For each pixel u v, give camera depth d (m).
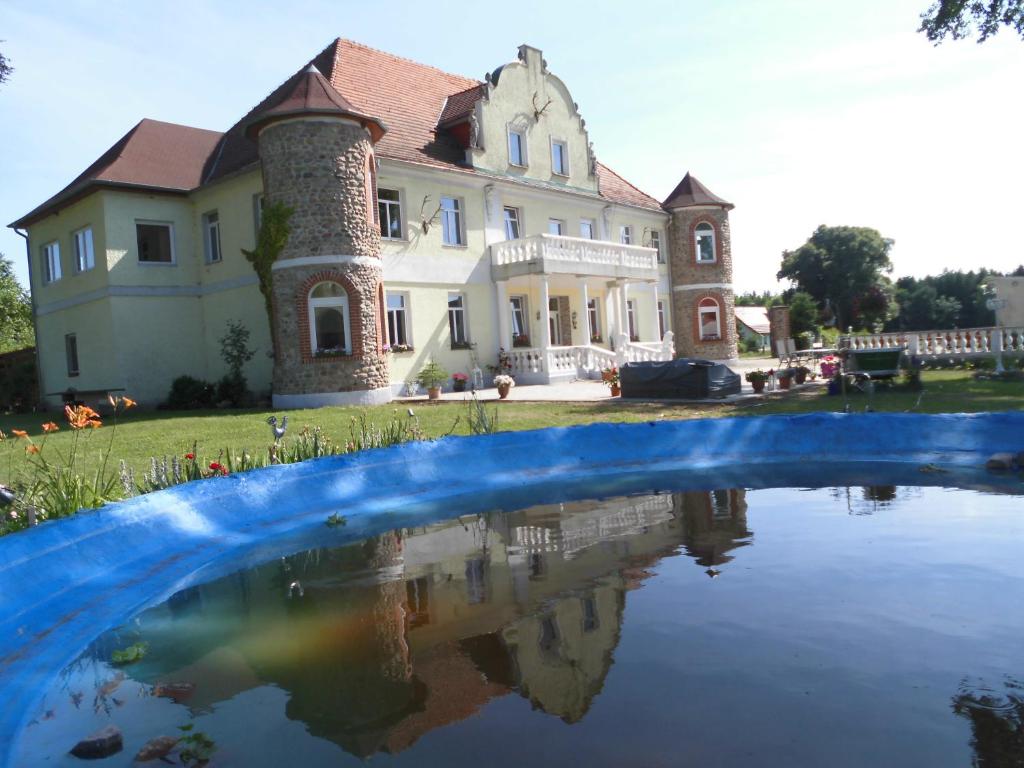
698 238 34.97
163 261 24.12
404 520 8.38
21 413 27.05
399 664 4.32
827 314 55.66
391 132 24.03
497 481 10.20
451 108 26.86
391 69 27.22
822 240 69.75
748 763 3.05
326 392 19.34
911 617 4.55
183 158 25.70
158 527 7.06
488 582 5.84
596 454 11.09
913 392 16.94
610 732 3.36
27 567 5.56
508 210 27.20
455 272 24.45
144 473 9.76
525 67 27.44
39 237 26.84
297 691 4.07
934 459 10.29
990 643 4.13
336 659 4.48
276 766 3.27
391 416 15.78
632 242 33.22
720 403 16.30
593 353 26.34
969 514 7.15
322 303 19.56
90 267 24.02
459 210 24.92
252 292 22.69
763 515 7.59
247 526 7.97
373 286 20.08
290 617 5.32
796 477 9.70
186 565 6.83
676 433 11.48
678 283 35.09
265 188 19.98
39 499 7.09
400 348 22.52
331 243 19.33
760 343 66.44
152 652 4.78
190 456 8.88
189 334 24.44
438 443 10.29
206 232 24.38
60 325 26.14
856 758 3.05
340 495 9.04
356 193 19.77
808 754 3.10
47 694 4.24
